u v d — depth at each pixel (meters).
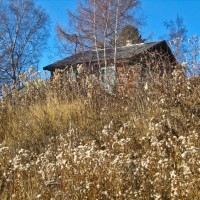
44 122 7.93
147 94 8.31
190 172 4.74
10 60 36.66
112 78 10.12
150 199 4.80
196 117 7.07
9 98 9.61
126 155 5.62
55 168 5.32
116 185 4.92
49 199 4.83
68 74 10.74
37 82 10.52
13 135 7.68
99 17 31.17
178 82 7.96
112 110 8.25
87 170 5.09
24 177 5.39
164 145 6.08
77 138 7.12
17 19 37.00
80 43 30.39
